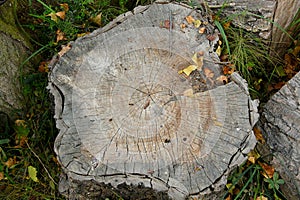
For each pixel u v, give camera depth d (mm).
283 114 1272
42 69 1481
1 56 1348
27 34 1494
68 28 1481
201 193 1057
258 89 1506
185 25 1261
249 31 1481
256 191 1289
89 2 1522
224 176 1077
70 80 1182
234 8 1452
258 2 1425
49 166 1379
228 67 1218
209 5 1466
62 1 1547
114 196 1166
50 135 1411
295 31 1553
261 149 1365
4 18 1386
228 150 1089
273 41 1541
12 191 1354
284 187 1323
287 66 1548
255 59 1475
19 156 1398
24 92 1451
